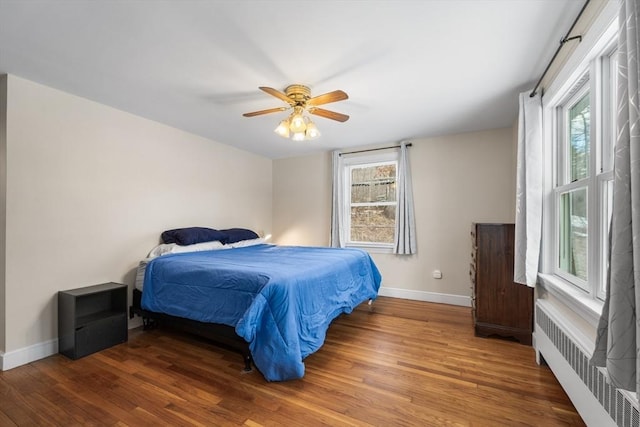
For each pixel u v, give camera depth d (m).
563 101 2.01
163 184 3.35
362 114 3.04
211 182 4.01
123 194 2.94
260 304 1.94
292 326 1.94
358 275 3.17
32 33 1.70
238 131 3.65
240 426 1.54
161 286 2.62
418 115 3.07
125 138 2.96
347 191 4.57
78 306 2.56
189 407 1.70
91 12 1.52
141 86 2.39
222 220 4.19
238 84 2.35
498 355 2.33
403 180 3.96
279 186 5.16
